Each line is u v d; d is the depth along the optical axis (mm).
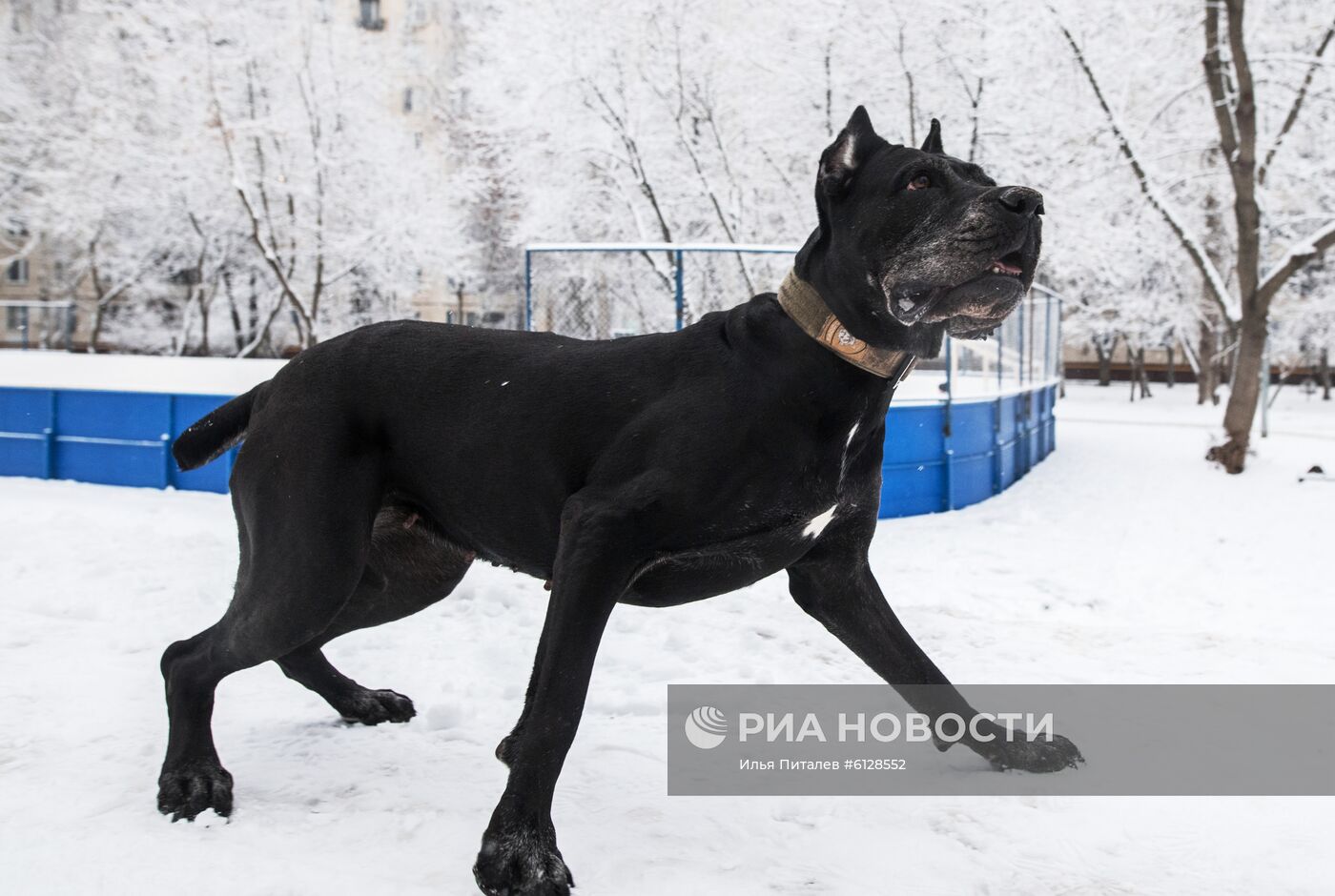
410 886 2656
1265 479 11641
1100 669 4645
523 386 3109
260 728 3857
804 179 17547
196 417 9641
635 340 3104
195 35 21703
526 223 17312
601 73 16609
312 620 3145
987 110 15961
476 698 4281
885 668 3416
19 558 6664
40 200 24609
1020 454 12180
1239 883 2693
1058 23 13898
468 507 3219
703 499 2811
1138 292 25016
